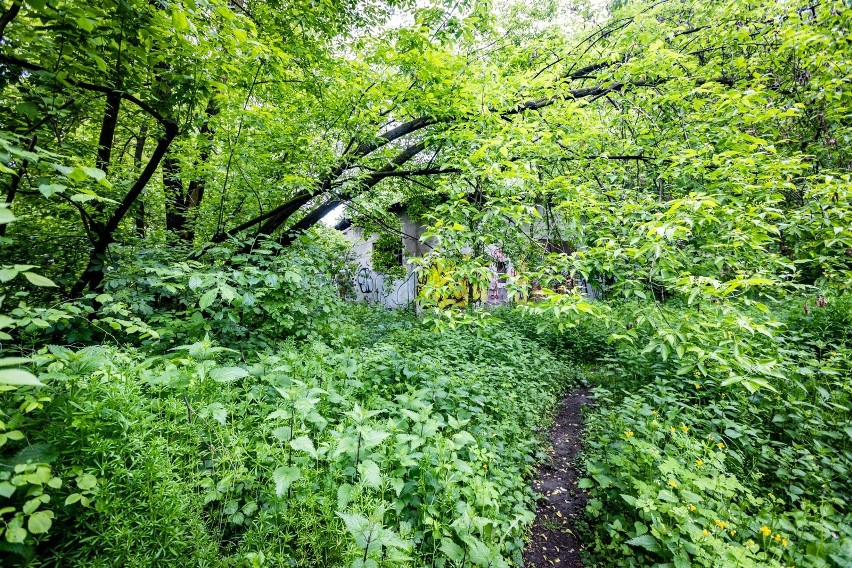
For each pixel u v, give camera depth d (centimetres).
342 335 498
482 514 243
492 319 358
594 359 780
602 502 320
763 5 529
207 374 276
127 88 314
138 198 485
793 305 611
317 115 541
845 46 432
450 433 354
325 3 480
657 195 456
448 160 554
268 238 532
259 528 209
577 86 720
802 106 452
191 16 259
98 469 183
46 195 152
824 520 254
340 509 212
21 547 150
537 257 537
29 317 210
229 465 241
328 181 570
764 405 381
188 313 404
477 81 526
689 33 653
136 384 230
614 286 360
